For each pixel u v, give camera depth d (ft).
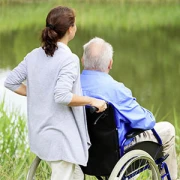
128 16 197.98
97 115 27.14
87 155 26.18
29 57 26.81
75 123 26.07
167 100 79.36
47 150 25.94
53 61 25.82
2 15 192.95
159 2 230.68
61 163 26.17
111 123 27.14
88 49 27.89
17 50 123.54
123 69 108.27
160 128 30.50
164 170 30.94
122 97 27.50
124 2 230.68
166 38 151.64
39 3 217.97
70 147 25.70
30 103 26.50
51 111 25.85
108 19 191.01
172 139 30.71
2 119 42.98
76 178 28.76
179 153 40.34
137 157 27.12
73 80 25.49
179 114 69.26
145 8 217.15
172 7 217.77
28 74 26.53
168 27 173.17
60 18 25.96
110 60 27.94
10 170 35.76
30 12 199.62
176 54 127.13
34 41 138.10
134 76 100.68
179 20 187.93
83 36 149.69
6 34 152.76
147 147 29.12
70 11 26.35
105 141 27.53
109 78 27.84
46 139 25.90
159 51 131.34
